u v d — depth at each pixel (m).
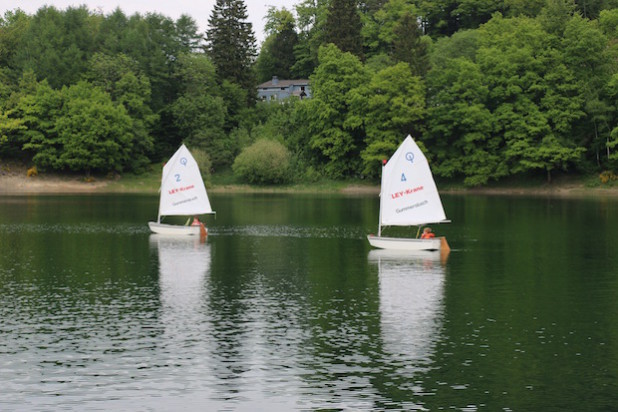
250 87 177.00
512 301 39.34
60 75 158.00
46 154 144.88
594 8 176.50
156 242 64.00
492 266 50.81
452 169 133.75
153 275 47.31
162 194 70.88
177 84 168.25
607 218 82.50
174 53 171.25
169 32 173.12
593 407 24.05
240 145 153.88
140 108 152.88
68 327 33.78
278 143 147.12
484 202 107.56
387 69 137.25
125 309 37.38
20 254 56.38
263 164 142.12
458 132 137.62
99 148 145.00
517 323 34.50
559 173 133.25
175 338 31.94
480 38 147.12
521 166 129.12
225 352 29.88
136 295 40.84
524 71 132.88
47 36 162.12
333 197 124.06
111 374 27.23
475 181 131.25
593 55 130.50
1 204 106.56
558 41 133.38
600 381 26.44
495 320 35.12
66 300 39.47
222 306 38.06
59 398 24.92
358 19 167.00
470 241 64.06
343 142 145.12
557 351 30.00
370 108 140.12
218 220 84.31
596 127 128.25
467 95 133.12
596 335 32.41
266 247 61.06
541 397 24.91
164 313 36.53
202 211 70.69
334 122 144.75
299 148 152.62
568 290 42.22
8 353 29.72
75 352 29.89
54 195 128.75
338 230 73.94
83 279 45.69
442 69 142.88
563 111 127.81
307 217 87.81
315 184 144.38
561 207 97.62
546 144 125.75
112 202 111.06
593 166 131.00
